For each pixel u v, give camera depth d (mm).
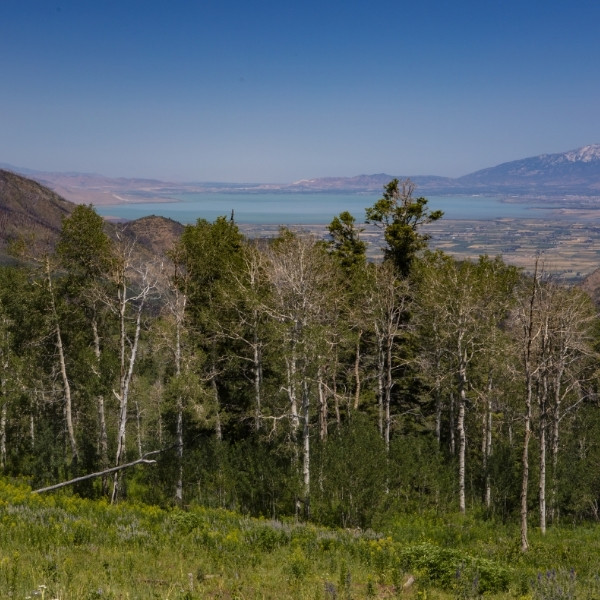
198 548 13492
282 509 23812
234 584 10383
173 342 24125
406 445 26906
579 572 15281
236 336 26562
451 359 28562
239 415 29750
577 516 32531
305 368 22312
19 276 26562
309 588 10844
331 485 22469
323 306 24938
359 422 27453
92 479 25328
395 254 39781
